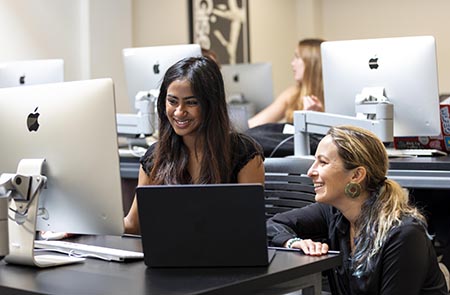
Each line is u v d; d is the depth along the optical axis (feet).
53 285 5.46
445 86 22.08
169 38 19.52
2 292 5.52
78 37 17.03
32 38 15.98
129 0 18.07
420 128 10.54
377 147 6.96
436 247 10.37
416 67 10.37
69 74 16.84
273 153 10.87
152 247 5.91
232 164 7.74
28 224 6.18
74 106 6.26
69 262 6.26
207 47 20.59
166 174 7.75
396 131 10.65
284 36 23.48
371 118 10.48
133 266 6.08
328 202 7.04
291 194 8.80
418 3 22.39
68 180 6.34
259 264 5.81
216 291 5.20
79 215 6.40
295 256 6.24
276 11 23.13
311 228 7.52
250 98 17.33
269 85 17.22
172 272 5.78
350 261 6.96
